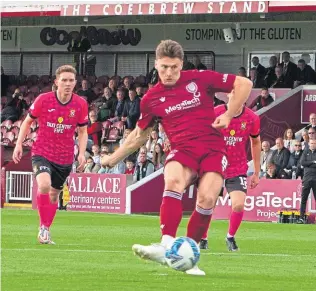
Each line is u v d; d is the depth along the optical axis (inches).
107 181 1494.8
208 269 662.5
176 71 566.3
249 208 1382.9
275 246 903.7
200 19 2000.5
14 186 1627.7
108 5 1722.4
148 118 585.0
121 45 2107.5
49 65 2153.1
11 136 1872.5
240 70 1782.7
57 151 858.8
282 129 1640.0
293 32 1967.3
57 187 868.6
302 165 1311.5
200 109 573.3
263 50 1996.8
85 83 1918.1
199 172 574.6
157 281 576.7
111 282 571.5
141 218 1326.3
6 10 1836.9
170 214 557.9
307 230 1152.8
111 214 1430.9
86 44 2096.5
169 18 2021.4
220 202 1371.8
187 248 542.0
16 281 574.9
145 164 1497.3
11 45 2193.7
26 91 2060.8
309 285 581.3
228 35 1985.7
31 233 994.7
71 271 631.8
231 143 836.6
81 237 964.6
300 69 1775.3
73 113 854.5
